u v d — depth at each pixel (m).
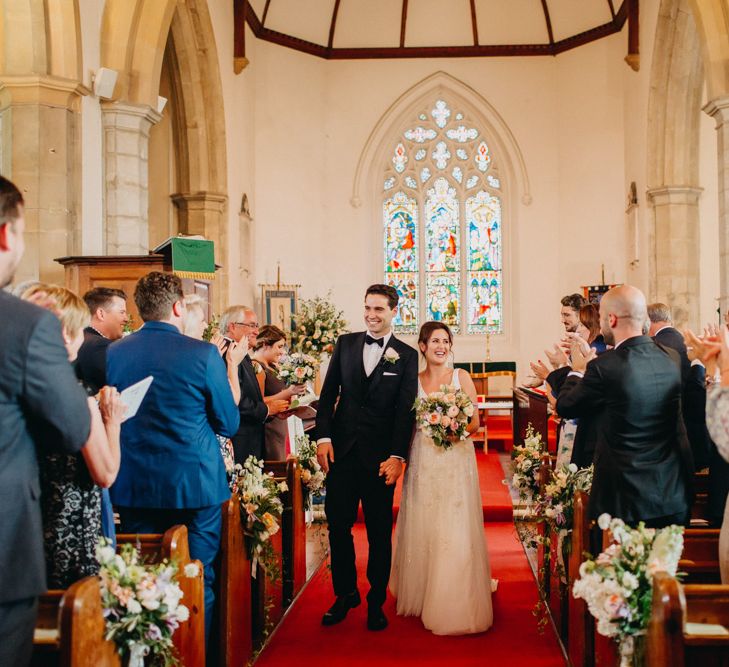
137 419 3.25
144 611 2.38
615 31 12.95
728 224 7.93
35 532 1.89
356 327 13.85
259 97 13.11
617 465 3.29
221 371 3.32
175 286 3.41
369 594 4.41
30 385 1.87
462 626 4.26
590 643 3.54
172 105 10.89
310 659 3.98
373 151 13.99
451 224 14.31
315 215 13.77
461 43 13.91
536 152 13.82
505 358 13.98
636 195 12.29
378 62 13.98
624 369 3.30
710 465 3.61
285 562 4.85
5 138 6.48
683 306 11.12
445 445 4.39
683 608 2.21
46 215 6.50
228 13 11.29
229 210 11.25
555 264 13.72
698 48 10.58
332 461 4.45
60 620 2.09
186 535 2.94
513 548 6.27
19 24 6.47
